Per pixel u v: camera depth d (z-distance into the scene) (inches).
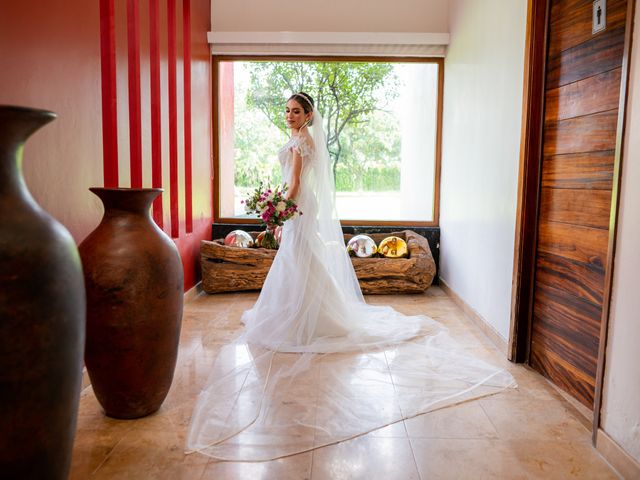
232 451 81.0
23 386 50.1
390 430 88.5
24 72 85.7
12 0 82.4
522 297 121.6
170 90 169.2
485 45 154.4
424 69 225.5
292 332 132.5
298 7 218.7
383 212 231.8
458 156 189.5
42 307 50.6
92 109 109.7
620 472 75.4
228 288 194.7
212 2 218.7
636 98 73.1
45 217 53.4
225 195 230.7
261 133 229.3
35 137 88.8
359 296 155.7
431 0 216.8
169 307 88.7
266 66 226.4
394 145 229.3
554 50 111.9
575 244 102.0
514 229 125.5
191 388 106.4
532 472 76.1
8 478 51.0
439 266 223.6
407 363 121.0
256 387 105.7
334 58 221.5
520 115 122.5
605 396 81.1
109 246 84.4
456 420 92.7
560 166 108.9
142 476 74.3
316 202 139.5
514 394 104.7
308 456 79.9
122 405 90.5
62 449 55.7
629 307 74.5
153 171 154.7
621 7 87.3
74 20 101.7
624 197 76.1
